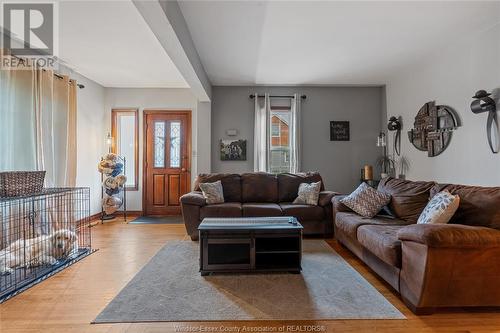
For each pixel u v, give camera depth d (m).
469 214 2.17
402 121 4.84
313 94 5.54
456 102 3.61
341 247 3.45
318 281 2.46
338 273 2.64
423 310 1.91
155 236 3.97
